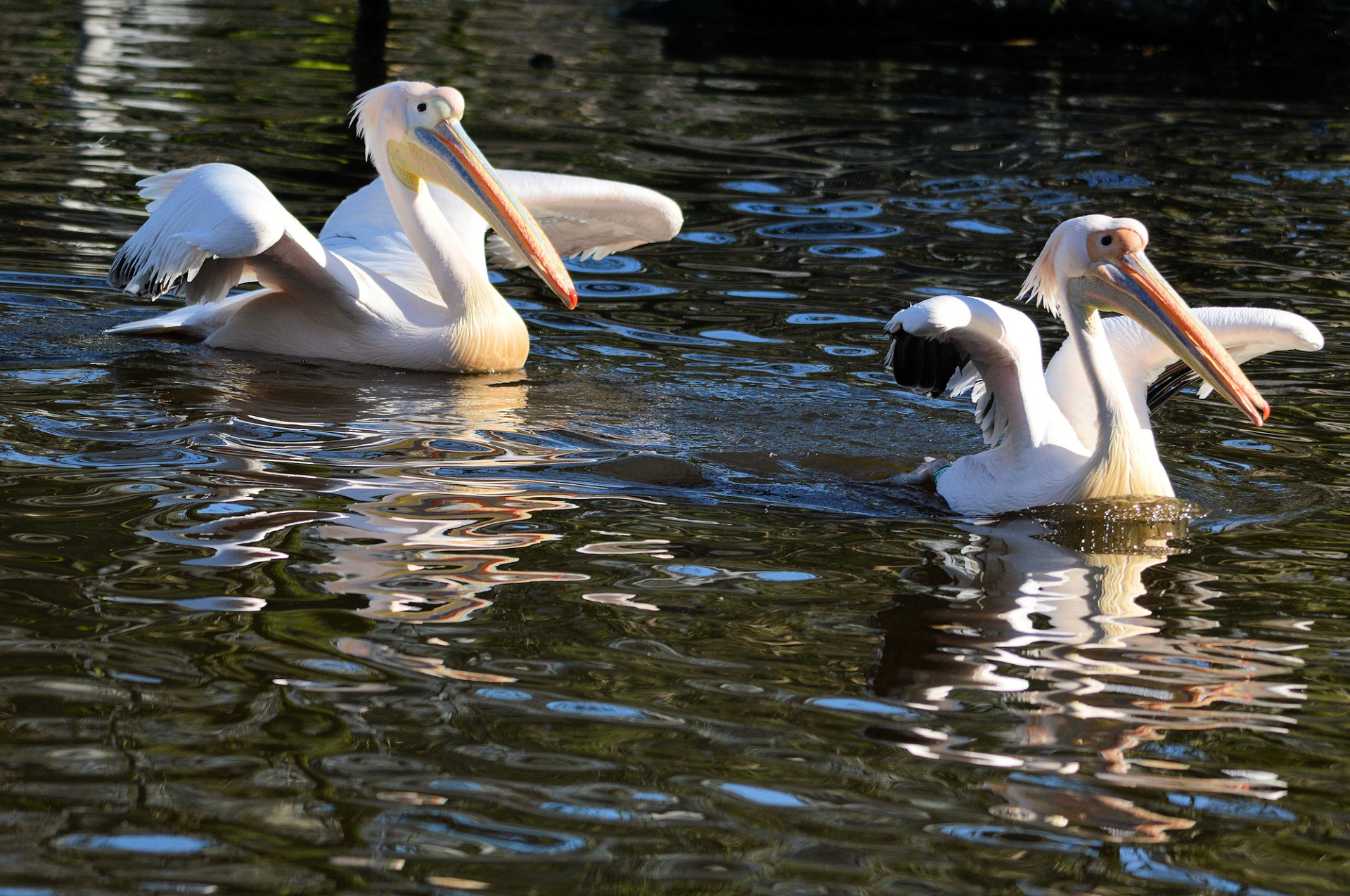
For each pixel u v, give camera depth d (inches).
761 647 244.5
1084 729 219.8
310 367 429.7
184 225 413.1
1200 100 873.5
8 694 213.5
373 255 476.4
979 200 637.3
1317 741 217.9
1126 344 366.0
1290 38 1074.7
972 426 394.6
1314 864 185.2
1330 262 549.6
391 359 433.1
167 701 214.5
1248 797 201.3
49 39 918.4
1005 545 303.0
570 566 277.7
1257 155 729.0
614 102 823.7
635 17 1172.5
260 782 193.9
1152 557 297.6
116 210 559.8
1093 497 328.2
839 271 535.8
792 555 291.4
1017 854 185.3
